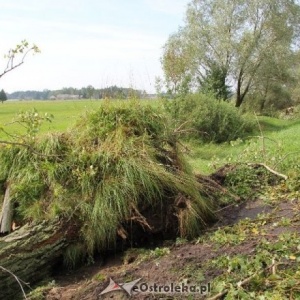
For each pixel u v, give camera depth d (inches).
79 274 177.8
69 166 199.2
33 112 177.6
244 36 1121.4
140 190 191.5
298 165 265.6
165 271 153.6
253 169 261.3
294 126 799.1
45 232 176.6
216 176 257.1
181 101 593.3
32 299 155.5
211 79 1054.4
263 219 192.9
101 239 184.4
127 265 168.7
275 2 1111.0
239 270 143.3
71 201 186.9
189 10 1145.4
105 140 207.6
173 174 205.8
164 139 220.5
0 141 162.1
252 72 1173.7
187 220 192.1
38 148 208.2
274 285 131.7
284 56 1164.5
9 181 208.8
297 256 146.0
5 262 163.5
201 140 565.0
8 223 189.6
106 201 183.9
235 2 1113.4
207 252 163.0
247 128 685.9
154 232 195.6
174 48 1039.6
